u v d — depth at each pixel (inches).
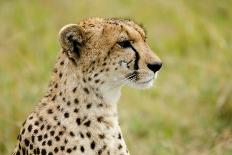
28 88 572.4
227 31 654.5
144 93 585.6
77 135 380.8
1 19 690.2
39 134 381.7
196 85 592.4
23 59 610.9
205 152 520.4
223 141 512.4
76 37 383.9
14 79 586.6
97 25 390.0
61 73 384.5
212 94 571.8
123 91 583.5
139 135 551.2
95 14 687.7
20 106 542.3
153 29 684.1
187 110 572.4
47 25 671.1
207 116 557.9
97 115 384.5
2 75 598.9
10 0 722.8
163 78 614.9
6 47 631.2
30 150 385.1
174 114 565.9
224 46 619.5
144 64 390.3
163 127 557.6
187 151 525.3
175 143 531.2
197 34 668.1
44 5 707.4
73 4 698.8
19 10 698.8
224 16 684.1
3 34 660.7
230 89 563.8
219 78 584.1
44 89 560.4
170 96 588.4
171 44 667.4
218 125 538.9
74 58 381.7
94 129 383.6
